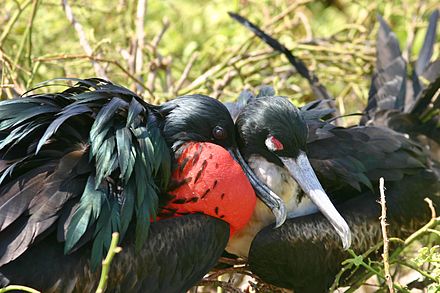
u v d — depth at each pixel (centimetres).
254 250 995
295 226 1010
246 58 1342
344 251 1030
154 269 877
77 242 838
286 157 1009
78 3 1386
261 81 1417
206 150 936
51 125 863
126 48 1427
